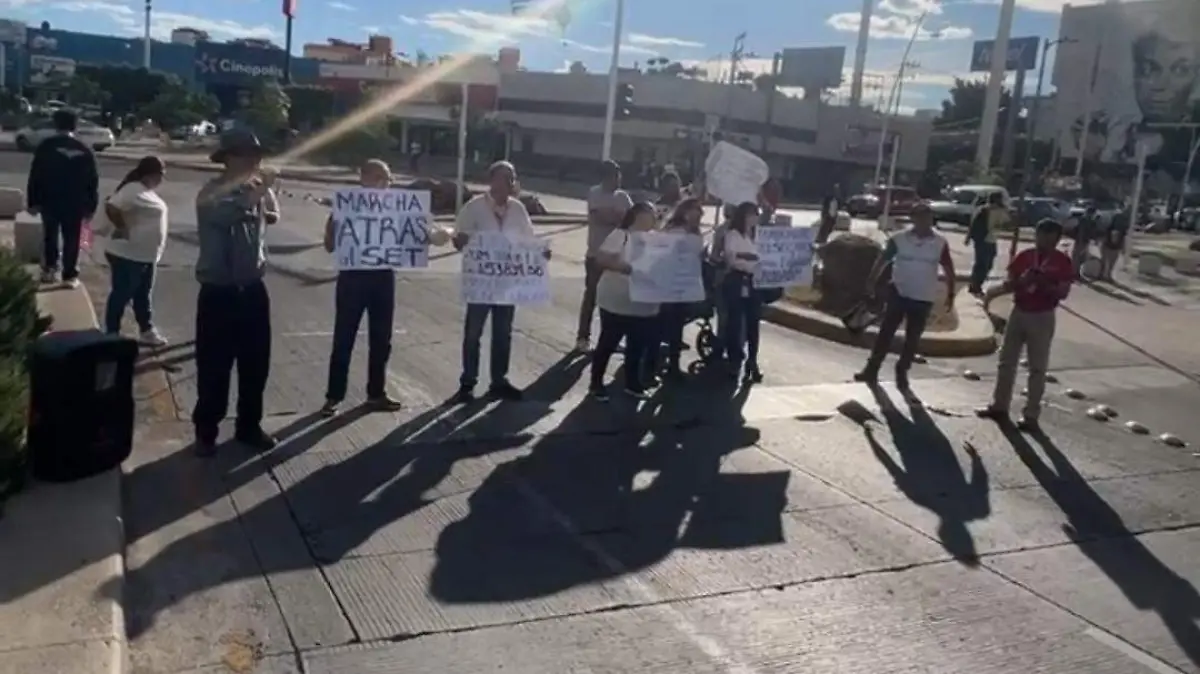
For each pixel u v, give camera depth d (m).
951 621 5.22
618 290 8.67
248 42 78.31
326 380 8.70
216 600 4.80
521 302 8.31
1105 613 5.48
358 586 5.05
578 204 40.00
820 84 73.56
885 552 6.06
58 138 10.83
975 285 19.44
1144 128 96.38
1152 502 7.45
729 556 5.80
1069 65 103.94
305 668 4.29
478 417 8.02
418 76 64.81
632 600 5.16
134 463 6.43
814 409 9.21
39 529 5.14
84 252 13.91
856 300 14.58
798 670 4.59
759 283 9.97
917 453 8.20
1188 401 11.46
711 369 10.39
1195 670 4.91
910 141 74.25
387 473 6.64
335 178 37.88
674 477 7.08
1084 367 13.17
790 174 70.19
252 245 6.50
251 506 5.93
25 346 6.92
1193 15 94.75
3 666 3.89
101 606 4.43
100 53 86.81
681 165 62.69
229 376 6.66
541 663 4.48
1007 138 80.50
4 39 81.25
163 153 43.00
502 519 6.07
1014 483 7.65
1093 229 27.05
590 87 65.50
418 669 4.36
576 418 8.27
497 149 63.56
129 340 6.04
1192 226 62.59
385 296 7.72
